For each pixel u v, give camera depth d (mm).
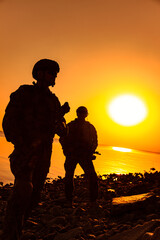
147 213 3697
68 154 4742
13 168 2285
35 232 3471
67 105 2658
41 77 2551
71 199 4676
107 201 4801
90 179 4605
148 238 2484
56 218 3713
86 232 3262
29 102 2408
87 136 4734
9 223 2098
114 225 3436
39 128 2395
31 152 2221
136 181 6641
